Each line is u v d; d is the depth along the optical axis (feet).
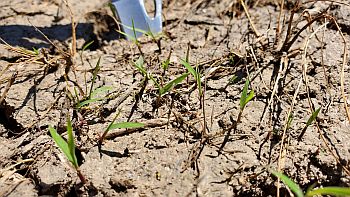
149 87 1.42
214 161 1.22
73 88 1.44
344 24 1.56
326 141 1.25
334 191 0.99
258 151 1.24
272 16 1.66
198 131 1.29
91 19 1.71
